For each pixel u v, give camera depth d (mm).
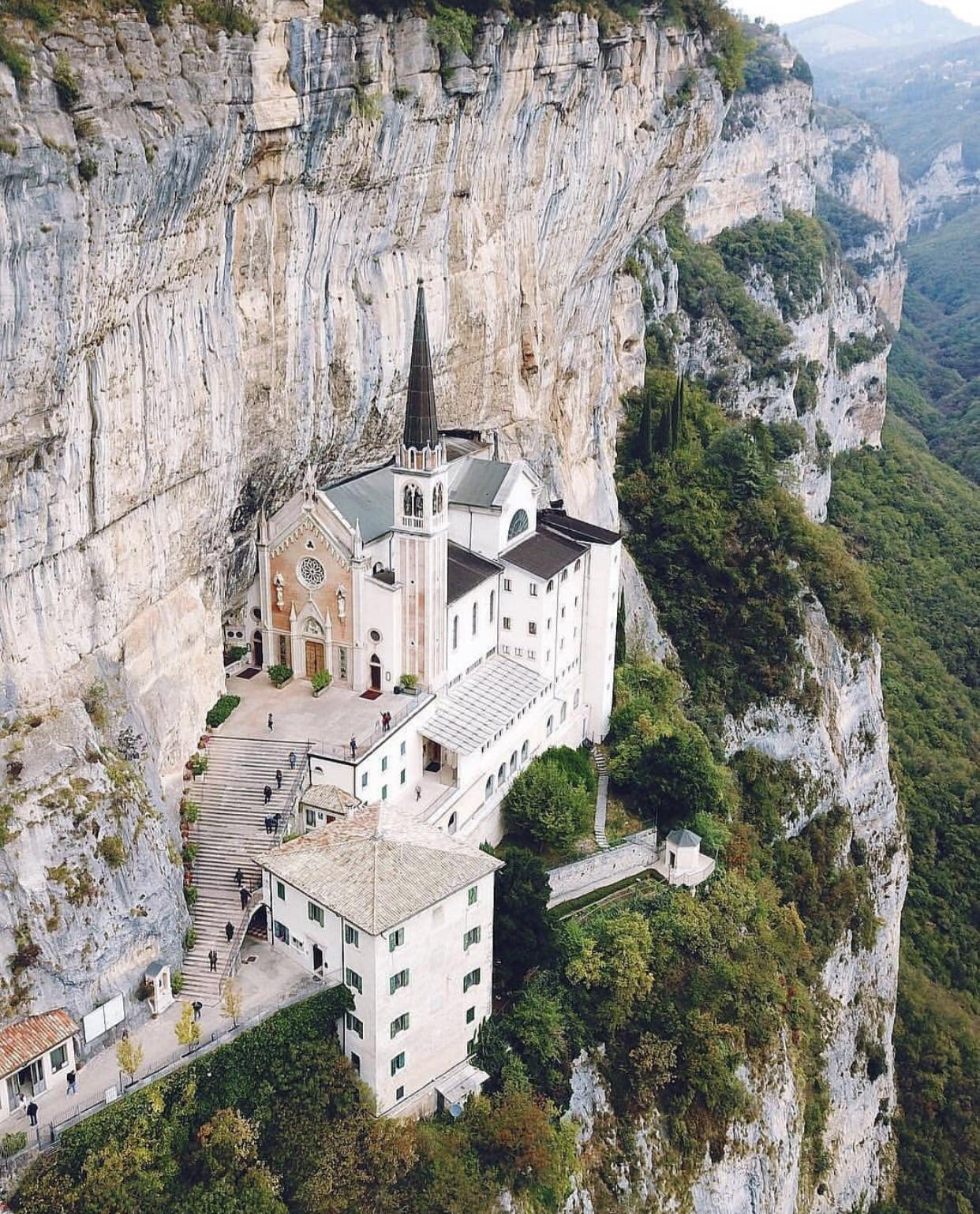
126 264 56125
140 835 60500
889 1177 110812
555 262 105375
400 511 78000
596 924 77750
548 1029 69188
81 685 60312
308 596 81438
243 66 61312
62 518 56562
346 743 73750
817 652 127438
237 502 74812
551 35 87812
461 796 78625
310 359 75125
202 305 65188
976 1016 128125
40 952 55219
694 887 86812
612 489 128750
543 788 84688
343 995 61594
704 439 149000
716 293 194375
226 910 65875
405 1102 63500
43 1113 54125
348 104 69125
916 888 138250
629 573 121000
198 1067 56969
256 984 62688
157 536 66062
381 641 80312
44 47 49312
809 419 199875
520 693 87312
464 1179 60594
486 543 90125
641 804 93875
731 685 121750
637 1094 73312
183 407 64750
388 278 81188
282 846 65688
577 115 97312
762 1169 79625
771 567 127562
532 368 105125
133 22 54219
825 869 117250
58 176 49375
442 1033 64875
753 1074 80188
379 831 64750
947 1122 115938
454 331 90500
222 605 79250
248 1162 56469
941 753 155125
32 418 51844
